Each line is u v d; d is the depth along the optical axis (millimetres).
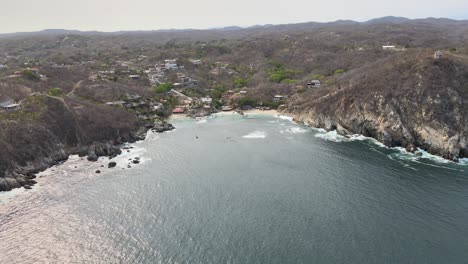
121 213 83750
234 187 95750
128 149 131500
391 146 126188
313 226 76062
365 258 65375
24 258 68000
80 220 81062
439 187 92125
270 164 112125
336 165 109875
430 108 122375
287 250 68438
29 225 79250
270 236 73000
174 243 71812
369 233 72875
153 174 106375
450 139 113125
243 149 127938
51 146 119688
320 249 68375
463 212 79438
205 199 89312
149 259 67312
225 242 71562
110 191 95375
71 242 73000
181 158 120062
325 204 85250
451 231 72625
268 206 85000
